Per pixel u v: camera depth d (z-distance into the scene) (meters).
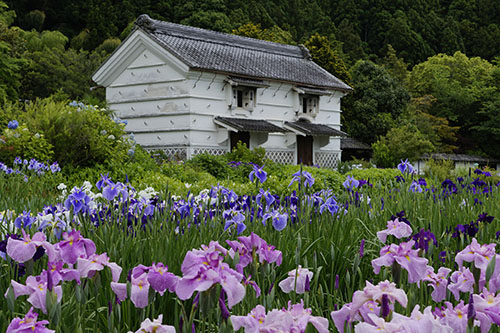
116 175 14.66
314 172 17.39
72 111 15.37
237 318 2.05
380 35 76.81
